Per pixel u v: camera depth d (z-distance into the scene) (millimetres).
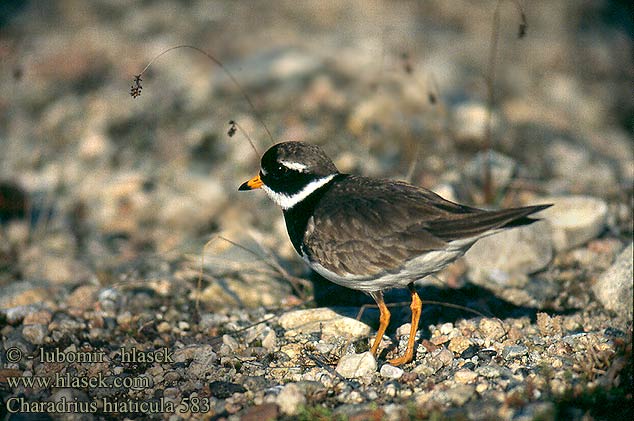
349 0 23469
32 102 19734
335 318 10773
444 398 8633
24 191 15172
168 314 11586
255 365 9906
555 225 12836
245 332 10922
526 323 10703
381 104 17828
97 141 17625
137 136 18000
